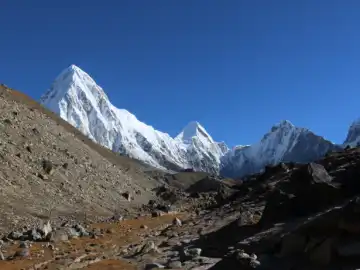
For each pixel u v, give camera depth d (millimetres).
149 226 43594
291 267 15414
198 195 107812
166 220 51000
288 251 16594
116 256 25000
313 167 24766
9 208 37500
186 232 33188
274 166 58875
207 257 21328
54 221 38719
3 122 58562
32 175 49125
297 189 24781
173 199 92312
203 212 57938
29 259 23750
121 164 113000
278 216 23438
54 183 51625
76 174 60969
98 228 38531
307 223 16516
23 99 98375
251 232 23922
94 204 54438
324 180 24000
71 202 49781
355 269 13617
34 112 77500
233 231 25250
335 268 14312
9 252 25406
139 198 75812
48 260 23656
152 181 116625
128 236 34812
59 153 63656
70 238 31906
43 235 30750
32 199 43250
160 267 19938
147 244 26094
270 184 46625
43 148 60156
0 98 69750
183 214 60969
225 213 41344
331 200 21656
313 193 22453
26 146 55531
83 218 44656
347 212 15375
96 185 63281
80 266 22156
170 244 27828
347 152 46562
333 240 15156
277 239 18828
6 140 52969
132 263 22328
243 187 60156
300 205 22781
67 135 79562
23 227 33719
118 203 62750
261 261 16562
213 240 25359
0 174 43344
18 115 66875
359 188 21281
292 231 17047
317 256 15117
